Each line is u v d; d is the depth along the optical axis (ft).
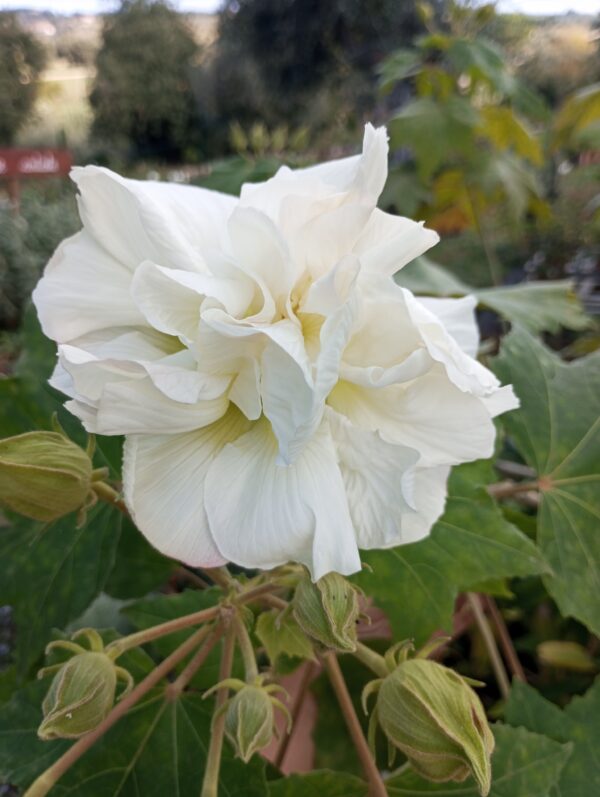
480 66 1.64
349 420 0.49
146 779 0.63
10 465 0.52
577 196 3.26
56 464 0.54
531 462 0.82
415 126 1.63
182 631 0.76
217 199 0.57
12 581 0.74
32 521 0.76
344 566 0.44
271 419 0.45
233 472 0.49
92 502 0.58
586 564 0.78
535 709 0.73
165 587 1.06
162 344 0.51
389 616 0.72
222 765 0.63
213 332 0.45
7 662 1.20
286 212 0.48
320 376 0.43
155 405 0.45
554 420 0.83
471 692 0.54
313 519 0.45
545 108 1.80
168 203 0.52
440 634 1.00
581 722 0.71
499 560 0.72
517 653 1.09
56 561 0.74
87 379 0.44
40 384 0.77
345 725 0.86
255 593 0.59
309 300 0.46
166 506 0.49
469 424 0.50
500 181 1.74
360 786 0.63
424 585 0.72
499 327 2.00
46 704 0.53
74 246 0.51
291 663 0.83
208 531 0.48
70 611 0.72
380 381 0.46
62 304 0.51
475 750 0.51
